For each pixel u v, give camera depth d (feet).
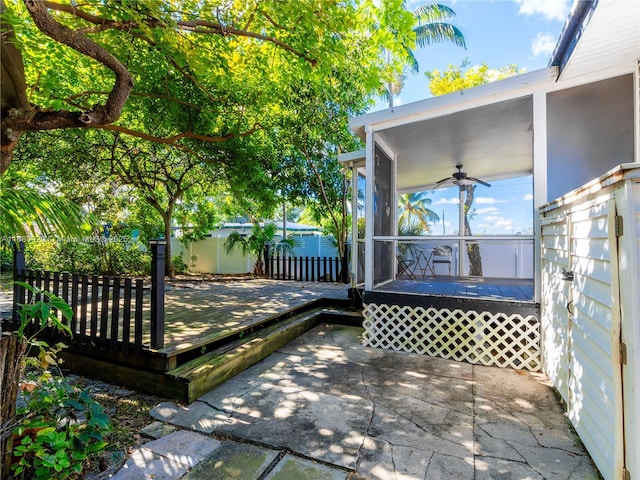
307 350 14.07
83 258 31.71
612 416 5.82
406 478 6.24
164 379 9.71
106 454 6.89
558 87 11.58
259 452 7.04
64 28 7.13
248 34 11.81
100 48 7.65
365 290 14.99
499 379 10.93
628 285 5.39
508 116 13.97
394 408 8.95
